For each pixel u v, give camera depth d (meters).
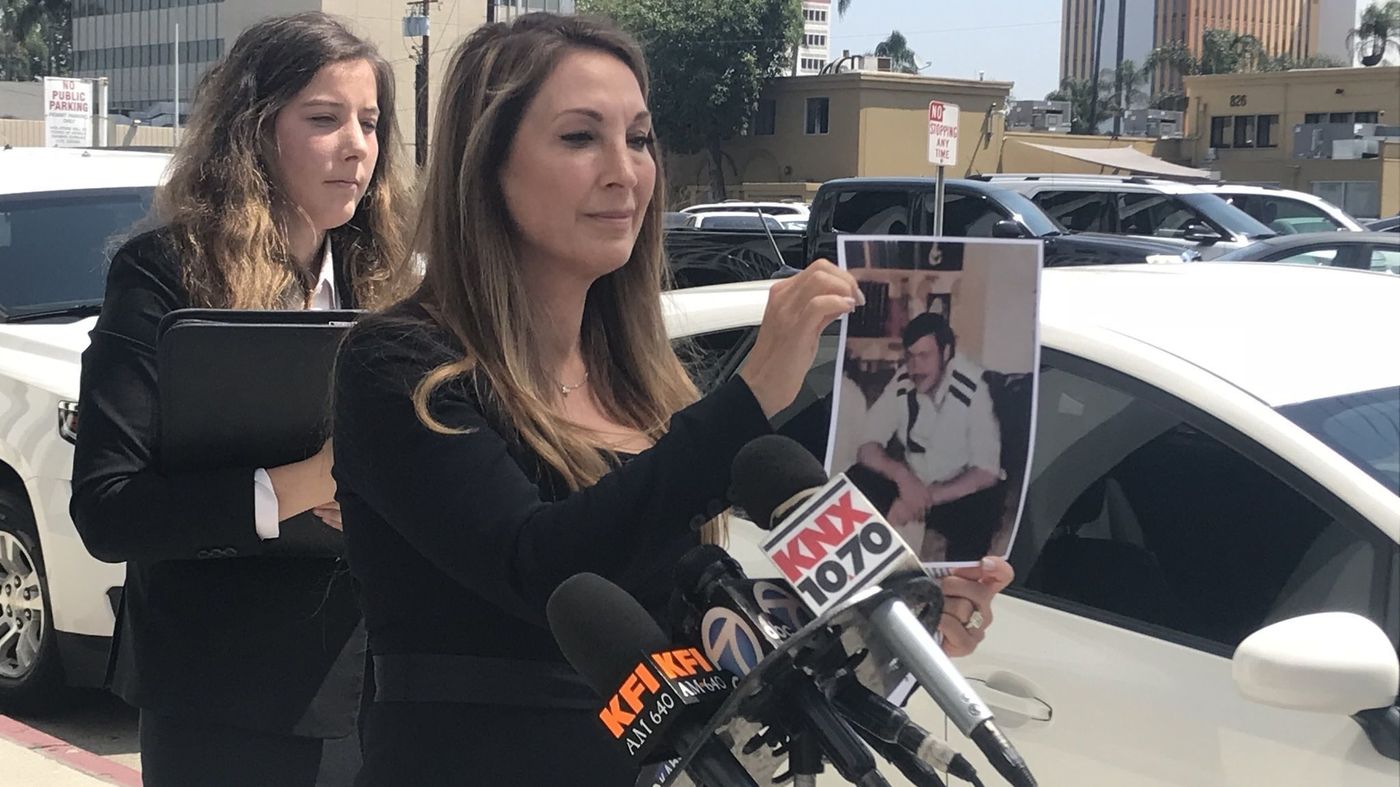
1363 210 50.59
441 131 1.87
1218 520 2.71
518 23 1.86
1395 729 2.29
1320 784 2.36
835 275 1.57
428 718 1.78
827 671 1.35
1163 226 14.62
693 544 1.85
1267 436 2.67
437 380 1.70
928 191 13.05
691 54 56.34
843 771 1.29
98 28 100.00
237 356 2.22
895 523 1.86
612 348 2.10
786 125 57.19
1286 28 140.75
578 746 1.77
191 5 91.44
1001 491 1.88
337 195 2.66
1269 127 55.75
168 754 2.45
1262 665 2.31
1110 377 2.93
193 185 2.54
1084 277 3.61
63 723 5.54
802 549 1.40
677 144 58.25
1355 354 2.92
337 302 2.78
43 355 5.43
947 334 1.84
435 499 1.67
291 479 2.24
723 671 1.40
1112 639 2.73
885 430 1.84
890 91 54.97
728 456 1.55
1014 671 2.82
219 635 2.38
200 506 2.21
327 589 2.35
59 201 6.12
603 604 1.42
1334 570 2.53
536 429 1.77
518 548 1.61
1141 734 2.61
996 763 1.26
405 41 64.50
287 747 2.42
